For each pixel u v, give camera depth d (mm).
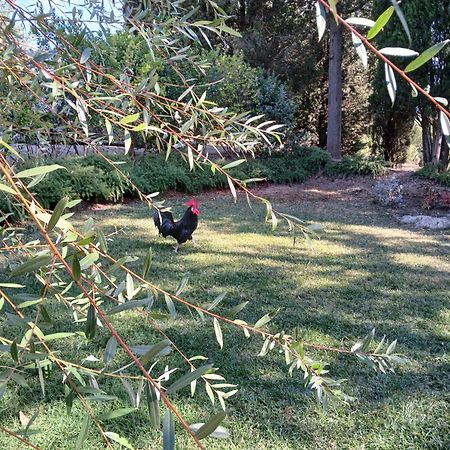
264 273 4270
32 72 914
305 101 13023
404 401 2318
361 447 2014
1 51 932
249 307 3447
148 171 8062
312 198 8734
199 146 1017
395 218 7148
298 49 11977
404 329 3135
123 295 851
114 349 543
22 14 957
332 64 10930
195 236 5605
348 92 12727
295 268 4457
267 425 2137
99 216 6617
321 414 2213
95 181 7102
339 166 9945
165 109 1178
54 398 2262
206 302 3508
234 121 1055
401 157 11578
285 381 2482
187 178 8523
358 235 5957
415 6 7484
